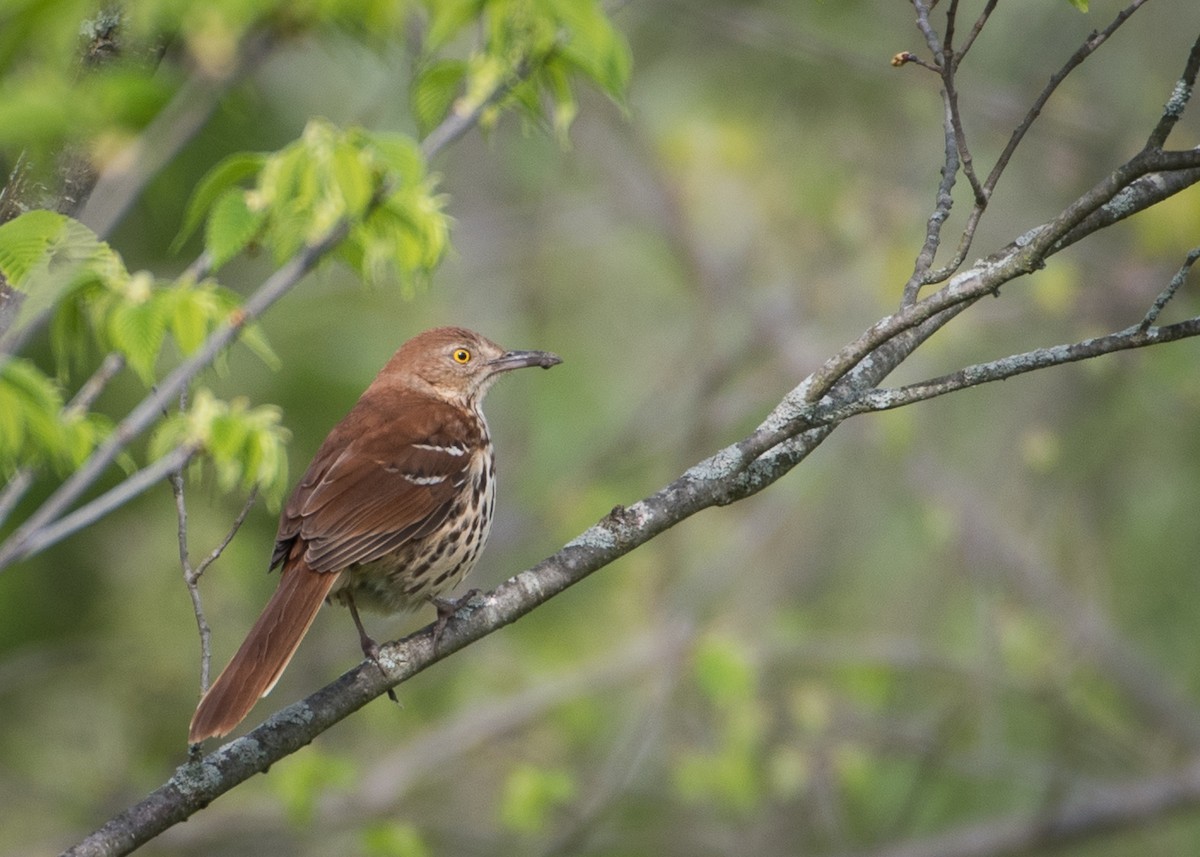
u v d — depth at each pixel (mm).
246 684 6395
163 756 13586
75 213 6559
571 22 6910
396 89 11445
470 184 16109
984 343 15375
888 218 14891
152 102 6375
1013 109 15039
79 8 6227
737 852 13922
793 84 15891
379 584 7773
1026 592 14336
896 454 13820
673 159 15125
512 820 11875
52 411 6203
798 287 14914
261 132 11859
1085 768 14688
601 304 16609
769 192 15273
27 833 13719
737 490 6531
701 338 15273
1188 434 14938
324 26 7043
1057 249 6363
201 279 7199
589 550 6504
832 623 15352
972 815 15047
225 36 6656
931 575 15297
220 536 13188
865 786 13469
